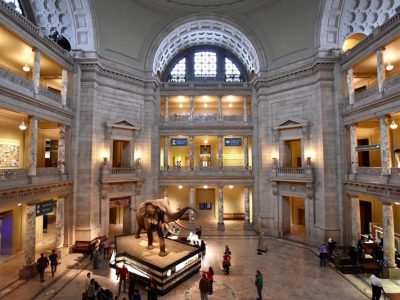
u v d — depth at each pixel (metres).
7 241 15.73
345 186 16.70
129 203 20.23
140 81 21.12
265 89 21.28
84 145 17.55
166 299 10.54
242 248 17.52
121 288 11.44
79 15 17.81
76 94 17.39
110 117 19.22
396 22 12.52
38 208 13.79
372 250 14.58
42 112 14.24
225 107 27.61
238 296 10.96
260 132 21.22
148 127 21.30
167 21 21.34
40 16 17.61
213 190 27.03
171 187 27.02
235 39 23.39
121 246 13.73
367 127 18.00
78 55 17.73
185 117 24.67
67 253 16.08
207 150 27.70
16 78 12.44
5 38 12.97
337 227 16.95
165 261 11.67
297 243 18.55
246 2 20.33
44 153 21.12
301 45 19.41
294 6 18.80
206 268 13.92
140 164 20.84
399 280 12.50
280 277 12.88
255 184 22.08
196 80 26.81
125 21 19.48
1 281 12.22
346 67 16.89
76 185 17.16
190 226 22.78
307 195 18.33
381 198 13.55
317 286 11.91
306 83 18.94
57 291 11.26
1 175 11.38
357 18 17.88
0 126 15.05
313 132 18.41
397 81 12.77
